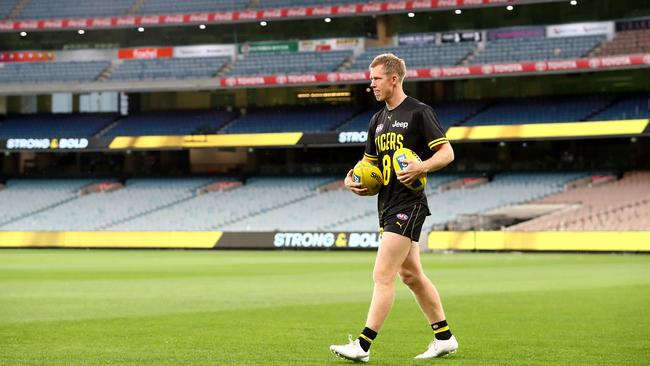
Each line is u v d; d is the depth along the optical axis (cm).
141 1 6812
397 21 6506
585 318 1442
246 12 6412
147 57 6881
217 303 1775
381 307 883
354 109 6506
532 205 5559
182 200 6338
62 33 6931
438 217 5619
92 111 6931
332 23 6594
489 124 5969
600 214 5269
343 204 5997
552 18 6181
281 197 6197
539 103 6072
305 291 2145
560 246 4844
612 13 6056
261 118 6556
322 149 6550
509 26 6275
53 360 946
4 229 6216
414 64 6228
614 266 3403
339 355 891
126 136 6372
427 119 881
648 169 5812
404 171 854
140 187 6581
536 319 1429
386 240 884
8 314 1518
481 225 5497
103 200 6450
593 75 6075
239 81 6306
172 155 6788
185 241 5578
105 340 1137
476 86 6319
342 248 5247
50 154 6956
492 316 1484
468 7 5888
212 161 6719
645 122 5350
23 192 6631
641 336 1191
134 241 5669
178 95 6850
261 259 4147
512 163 6138
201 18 6475
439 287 2264
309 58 6488
